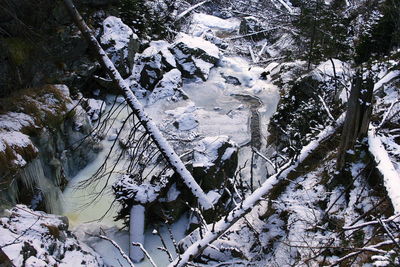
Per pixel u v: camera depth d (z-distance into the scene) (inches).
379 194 234.1
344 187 266.1
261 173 480.4
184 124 554.3
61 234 326.6
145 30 740.7
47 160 413.1
